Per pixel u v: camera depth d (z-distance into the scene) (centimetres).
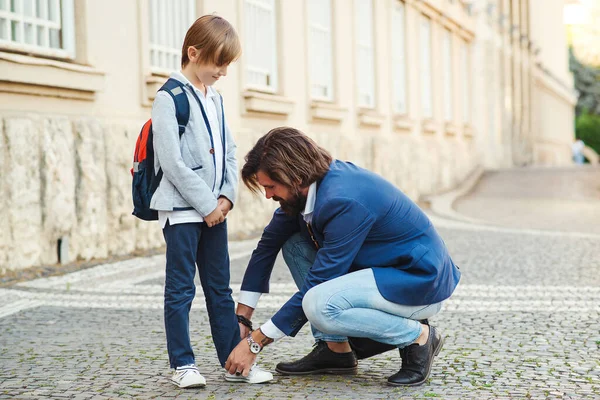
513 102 3666
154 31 1099
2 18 841
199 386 436
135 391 430
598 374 467
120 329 598
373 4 1886
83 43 941
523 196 2216
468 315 655
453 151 2505
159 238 1055
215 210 430
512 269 920
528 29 4209
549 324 618
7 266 807
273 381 453
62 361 500
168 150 423
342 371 470
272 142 427
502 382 449
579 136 6794
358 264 436
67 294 733
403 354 448
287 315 430
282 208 443
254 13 1348
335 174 429
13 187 815
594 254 1052
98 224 936
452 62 2622
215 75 438
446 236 1267
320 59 1627
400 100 2112
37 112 863
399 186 1966
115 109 993
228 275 455
